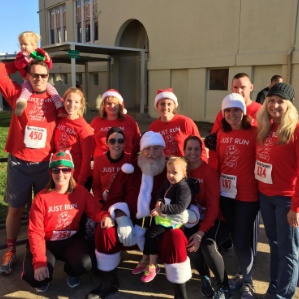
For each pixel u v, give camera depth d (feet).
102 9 61.67
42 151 10.85
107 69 62.90
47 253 9.90
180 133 12.39
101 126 13.07
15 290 10.21
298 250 9.18
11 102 10.91
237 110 9.46
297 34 34.63
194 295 10.07
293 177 8.53
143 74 53.06
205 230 9.59
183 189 9.31
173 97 12.54
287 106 8.30
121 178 10.85
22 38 10.52
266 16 37.01
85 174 11.44
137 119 50.93
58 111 10.98
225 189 9.88
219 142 10.14
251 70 39.14
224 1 40.91
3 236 13.44
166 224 9.44
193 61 45.57
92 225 10.78
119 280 10.73
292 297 9.16
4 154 26.16
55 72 81.71
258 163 9.05
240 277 10.52
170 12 48.08
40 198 9.78
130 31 60.23
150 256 9.81
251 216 9.68
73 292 10.16
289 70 35.24
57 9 76.48
